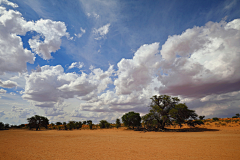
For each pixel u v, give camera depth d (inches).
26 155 437.1
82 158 394.0
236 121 2074.3
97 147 577.9
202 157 380.8
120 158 388.8
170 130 1681.8
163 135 1120.2
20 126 3754.9
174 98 1898.4
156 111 1844.2
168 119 1743.4
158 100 1961.1
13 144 680.4
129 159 375.9
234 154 406.6
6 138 983.0
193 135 1033.5
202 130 1537.9
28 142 761.0
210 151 452.8
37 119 2773.1
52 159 385.7
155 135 1143.0
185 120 1808.6
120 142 729.6
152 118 1862.7
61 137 1059.9
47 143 716.0
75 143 709.3
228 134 1018.7
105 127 2987.2
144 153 446.9
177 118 1701.5
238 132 1156.5
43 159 387.5
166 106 1909.4
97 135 1228.5
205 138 812.6
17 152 483.5
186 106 1715.1
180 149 498.9
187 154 418.9
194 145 579.8
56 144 677.3
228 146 533.6
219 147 517.7
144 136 1065.5
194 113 1734.7
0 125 2817.4
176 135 1085.1
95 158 392.8
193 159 362.6
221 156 386.3
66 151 497.0
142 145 613.6
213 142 644.7
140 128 2082.9
